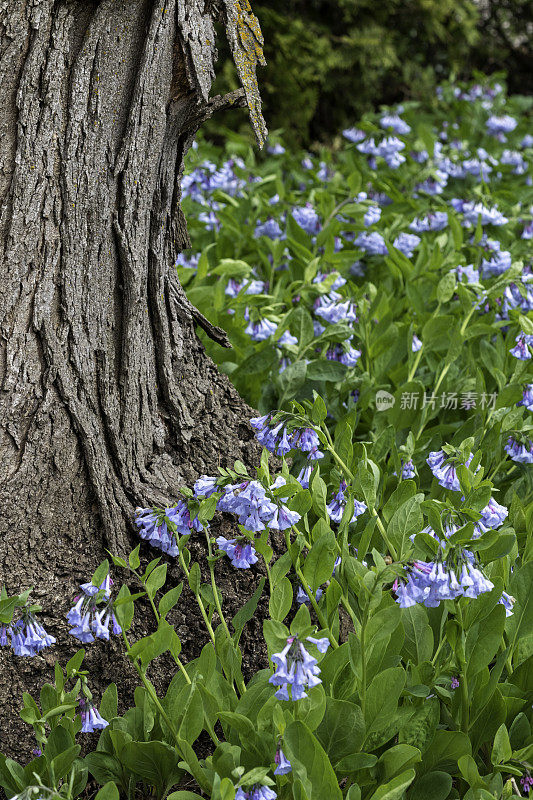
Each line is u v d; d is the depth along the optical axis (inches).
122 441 89.2
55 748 82.9
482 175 172.4
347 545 87.0
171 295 91.8
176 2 88.2
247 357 105.7
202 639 89.9
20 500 86.8
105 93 87.4
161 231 90.4
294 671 78.0
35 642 82.2
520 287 110.0
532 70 380.5
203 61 89.5
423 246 141.2
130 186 88.3
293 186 199.3
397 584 84.6
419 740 84.4
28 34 85.4
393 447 98.7
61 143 86.7
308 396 103.3
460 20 337.4
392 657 85.2
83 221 87.4
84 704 82.9
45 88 86.0
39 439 87.1
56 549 87.4
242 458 93.0
